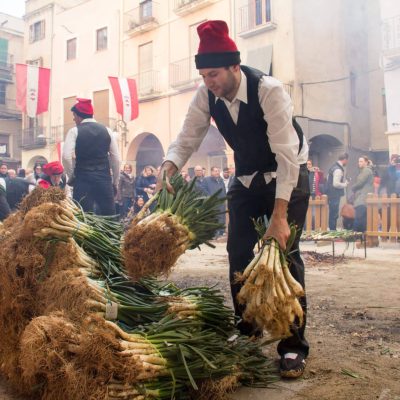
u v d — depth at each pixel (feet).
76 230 7.61
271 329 6.84
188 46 62.90
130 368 5.78
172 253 6.91
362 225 30.83
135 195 37.60
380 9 48.65
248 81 7.55
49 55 85.20
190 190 7.85
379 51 53.42
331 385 7.43
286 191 7.34
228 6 56.90
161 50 66.33
